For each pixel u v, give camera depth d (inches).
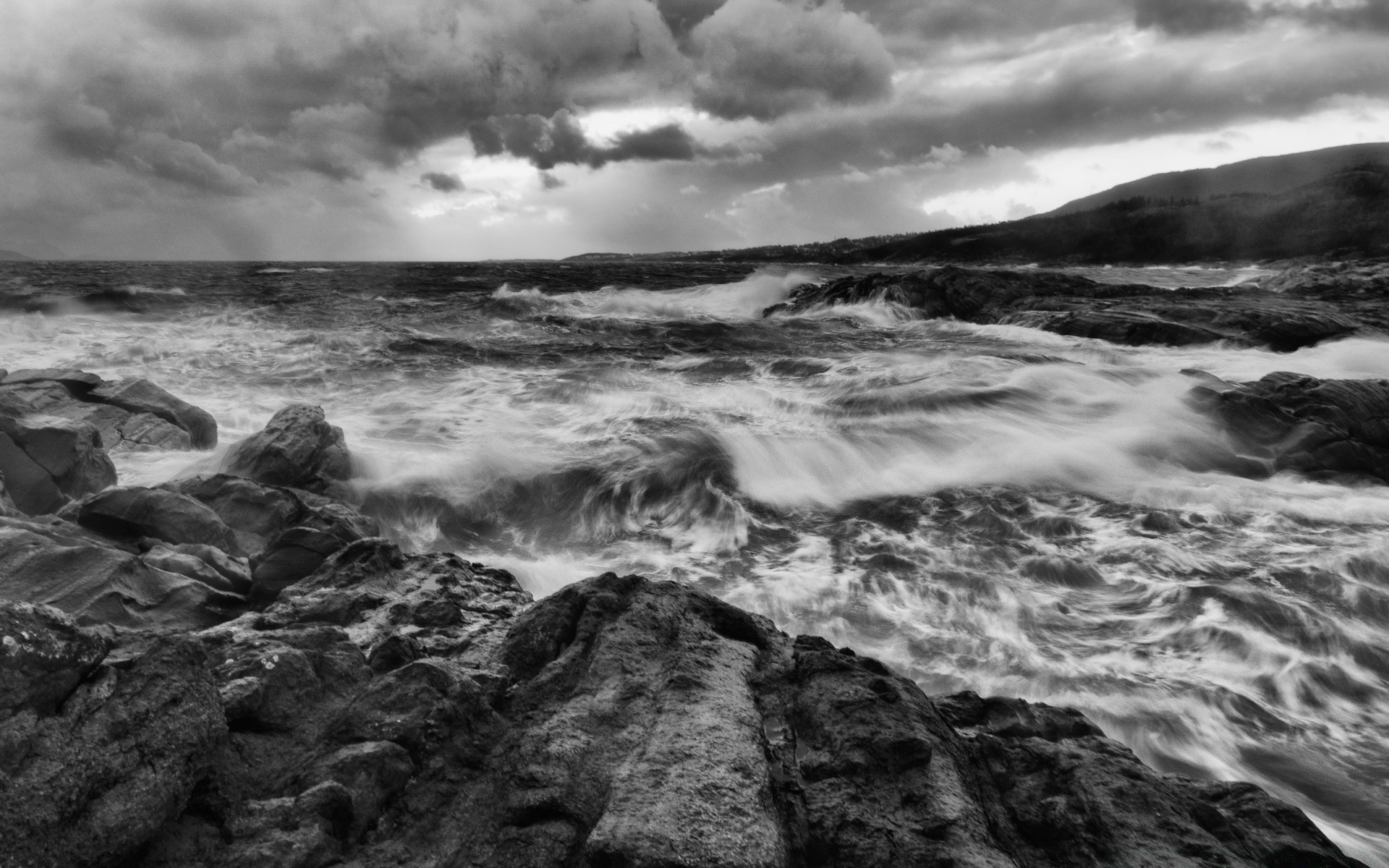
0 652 127.6
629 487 507.5
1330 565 397.7
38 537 249.4
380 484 476.4
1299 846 164.6
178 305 1499.8
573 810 147.3
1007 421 628.7
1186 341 970.7
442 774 157.2
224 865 130.4
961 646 327.3
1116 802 164.4
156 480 448.8
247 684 164.9
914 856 143.9
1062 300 1256.2
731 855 134.5
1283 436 575.8
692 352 997.8
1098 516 469.4
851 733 171.9
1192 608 357.7
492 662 197.8
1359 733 276.1
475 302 1651.1
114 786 127.4
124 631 166.9
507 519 478.3
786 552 426.9
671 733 162.4
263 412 657.6
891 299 1354.6
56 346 956.0
